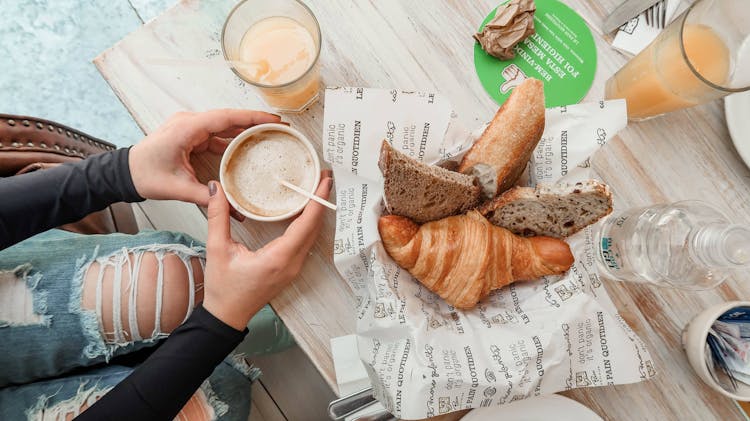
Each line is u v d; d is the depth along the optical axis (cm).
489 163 75
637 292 86
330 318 86
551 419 79
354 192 79
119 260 92
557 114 76
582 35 90
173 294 93
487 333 74
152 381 78
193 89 91
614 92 86
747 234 66
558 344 70
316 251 87
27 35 153
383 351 72
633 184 87
